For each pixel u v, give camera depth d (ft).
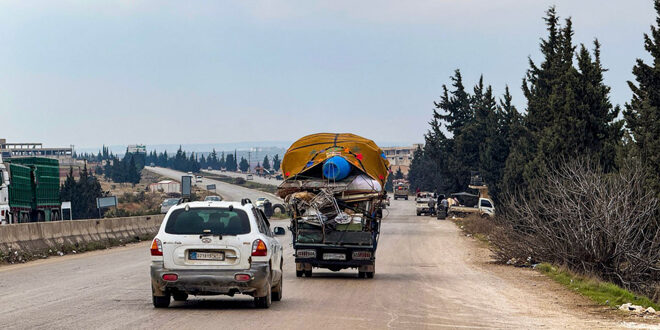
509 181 208.44
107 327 51.03
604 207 100.68
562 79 164.14
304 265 98.94
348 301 70.95
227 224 60.54
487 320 59.11
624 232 99.55
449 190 380.58
